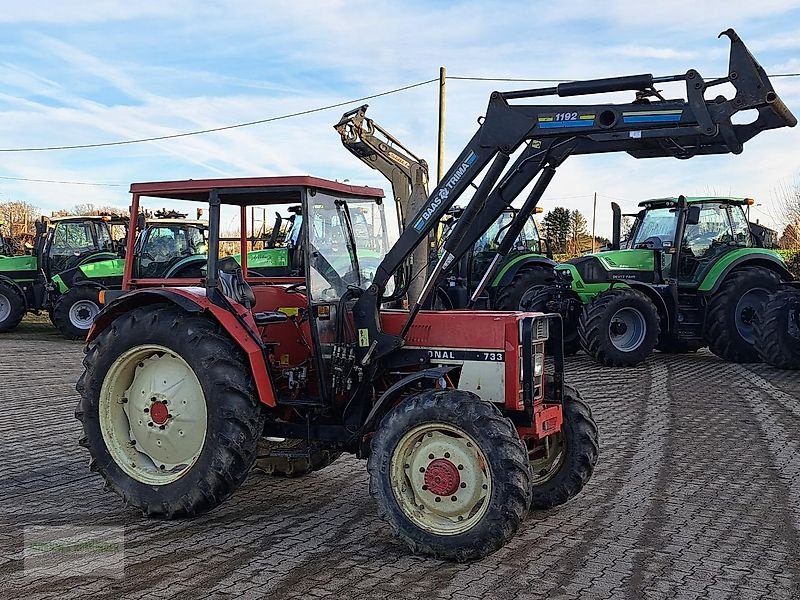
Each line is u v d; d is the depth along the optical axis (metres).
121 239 19.16
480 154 4.88
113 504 5.48
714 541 4.79
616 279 12.88
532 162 4.97
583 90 4.74
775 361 11.90
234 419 4.96
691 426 8.10
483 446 4.36
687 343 14.27
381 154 10.45
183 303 5.09
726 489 5.90
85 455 6.82
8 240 20.02
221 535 4.84
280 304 5.59
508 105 4.84
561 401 5.21
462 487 4.46
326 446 5.43
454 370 5.04
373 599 3.91
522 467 4.34
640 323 12.43
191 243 16.58
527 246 15.30
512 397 4.89
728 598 3.97
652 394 10.00
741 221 13.80
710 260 13.23
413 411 4.53
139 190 5.56
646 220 14.12
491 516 4.32
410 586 4.07
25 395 9.84
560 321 5.27
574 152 5.01
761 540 4.82
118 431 5.34
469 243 5.12
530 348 4.87
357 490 5.86
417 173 10.62
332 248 5.48
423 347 5.12
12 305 17.91
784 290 12.16
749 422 8.30
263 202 5.80
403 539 4.51
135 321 5.25
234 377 5.00
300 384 5.35
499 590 4.03
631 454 6.96
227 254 5.97
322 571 4.27
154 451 5.25
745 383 10.89
